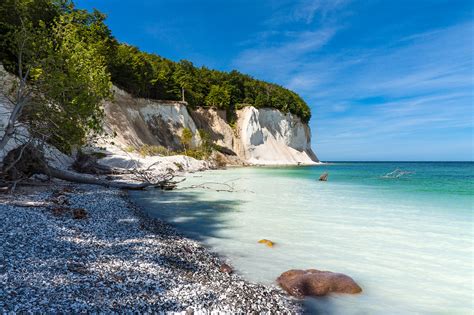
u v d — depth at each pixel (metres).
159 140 56.94
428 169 67.75
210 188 23.48
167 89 68.44
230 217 12.99
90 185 19.25
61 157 24.23
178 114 62.12
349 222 12.23
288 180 32.59
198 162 46.28
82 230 8.54
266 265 7.50
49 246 6.60
